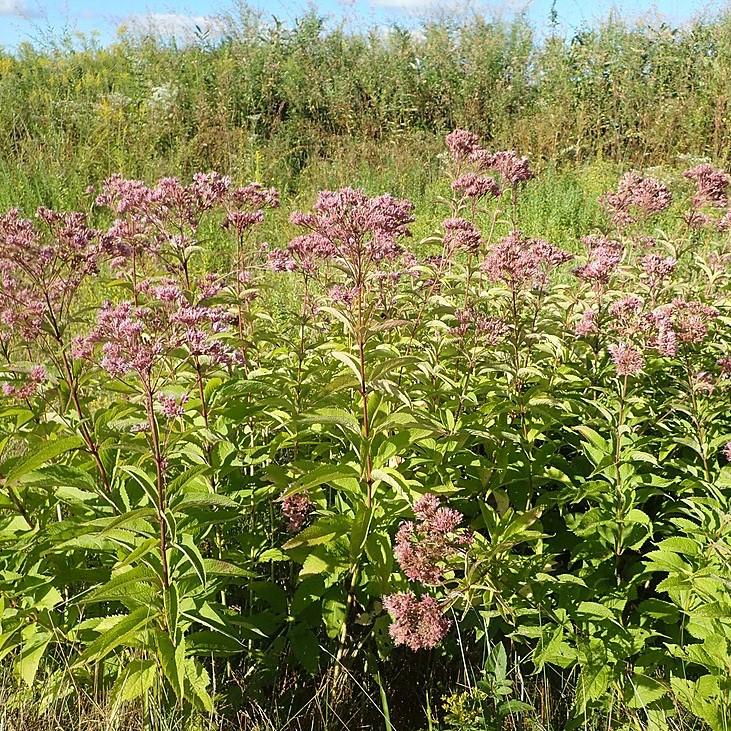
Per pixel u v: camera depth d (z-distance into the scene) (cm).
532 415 470
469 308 515
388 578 379
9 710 355
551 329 538
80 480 341
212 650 344
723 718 326
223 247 964
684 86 1708
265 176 1444
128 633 321
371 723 383
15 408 379
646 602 388
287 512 414
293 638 393
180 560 351
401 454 425
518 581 394
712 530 391
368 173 1455
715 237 855
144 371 331
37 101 1636
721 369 514
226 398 404
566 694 382
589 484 430
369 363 411
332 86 1875
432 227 1172
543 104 1817
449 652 404
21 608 361
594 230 1038
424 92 1944
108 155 1343
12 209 409
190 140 1579
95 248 453
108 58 1992
